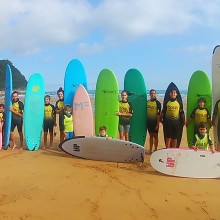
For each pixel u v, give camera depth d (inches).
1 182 205.6
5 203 171.0
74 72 337.1
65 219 153.9
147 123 295.4
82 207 168.1
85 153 269.3
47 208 165.8
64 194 186.1
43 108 313.9
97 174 225.8
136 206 170.9
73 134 312.3
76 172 229.9
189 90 297.0
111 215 159.5
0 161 259.8
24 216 155.9
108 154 262.2
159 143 352.5
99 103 314.5
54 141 357.7
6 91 311.9
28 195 183.2
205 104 283.0
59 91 323.0
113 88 312.8
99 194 187.2
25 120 307.9
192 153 223.0
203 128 238.5
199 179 216.5
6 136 304.5
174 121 271.9
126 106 297.0
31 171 231.3
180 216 159.8
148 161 265.7
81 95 302.4
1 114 302.7
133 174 227.1
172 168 223.5
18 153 291.0
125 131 298.5
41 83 320.5
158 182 209.8
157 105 288.4
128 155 257.1
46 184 202.8
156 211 165.2
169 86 278.7
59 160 264.7
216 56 297.0
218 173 218.2
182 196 185.5
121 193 189.3
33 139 308.8
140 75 314.7
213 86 296.2
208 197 184.2
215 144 285.6
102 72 318.0
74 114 301.6
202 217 158.9
